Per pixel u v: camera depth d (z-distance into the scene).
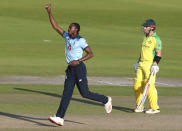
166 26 170.12
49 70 73.56
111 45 117.56
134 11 194.00
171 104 45.38
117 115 38.75
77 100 46.72
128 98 48.97
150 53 40.41
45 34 132.38
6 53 95.62
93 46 113.75
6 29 137.00
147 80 40.53
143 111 40.91
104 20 173.75
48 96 48.84
